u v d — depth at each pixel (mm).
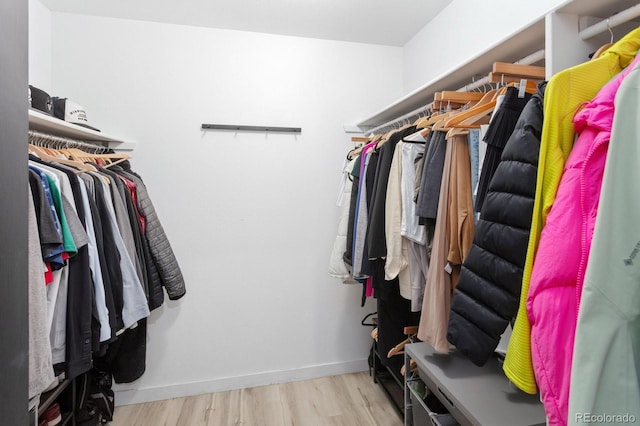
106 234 1334
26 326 534
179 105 2051
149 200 1822
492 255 810
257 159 2182
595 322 538
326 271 2307
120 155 1825
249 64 2150
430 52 2076
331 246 2314
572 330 626
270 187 2209
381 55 2371
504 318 787
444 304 1086
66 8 1858
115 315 1314
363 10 1939
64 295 1068
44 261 950
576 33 866
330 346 2322
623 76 596
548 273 641
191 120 2070
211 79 2094
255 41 2160
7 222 493
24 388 527
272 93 2191
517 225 748
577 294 619
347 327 2346
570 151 708
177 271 1885
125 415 1871
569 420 558
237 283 2168
